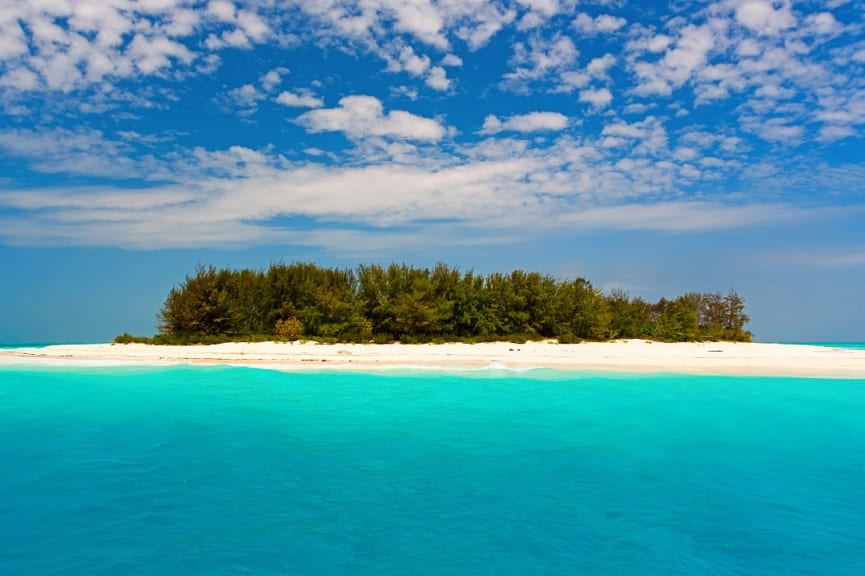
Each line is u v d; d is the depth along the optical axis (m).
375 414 15.25
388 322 33.25
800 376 20.09
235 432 13.41
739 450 12.27
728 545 8.02
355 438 12.98
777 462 11.52
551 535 8.22
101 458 11.52
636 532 8.35
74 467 10.95
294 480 10.31
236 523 8.49
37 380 19.14
